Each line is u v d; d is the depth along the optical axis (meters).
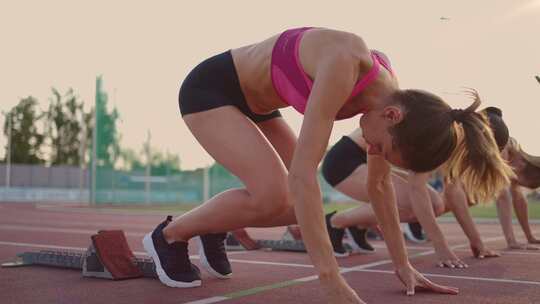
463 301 2.74
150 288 3.10
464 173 2.38
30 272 3.68
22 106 53.28
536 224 11.77
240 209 2.91
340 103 2.24
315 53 2.42
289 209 2.89
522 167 4.40
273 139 3.29
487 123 2.40
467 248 5.62
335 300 2.13
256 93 2.89
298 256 4.78
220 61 2.96
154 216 14.72
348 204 29.75
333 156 5.01
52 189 37.53
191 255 4.83
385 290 3.06
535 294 2.94
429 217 4.16
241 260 4.48
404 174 5.02
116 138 25.98
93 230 8.17
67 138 55.12
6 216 13.35
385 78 2.42
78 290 3.03
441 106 2.24
